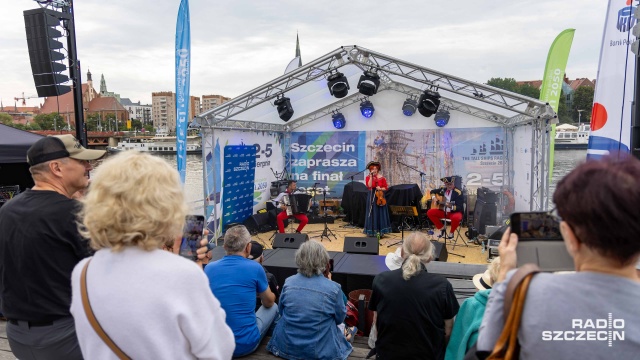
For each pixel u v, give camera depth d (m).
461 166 10.87
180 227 1.18
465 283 4.10
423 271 2.66
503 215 9.88
